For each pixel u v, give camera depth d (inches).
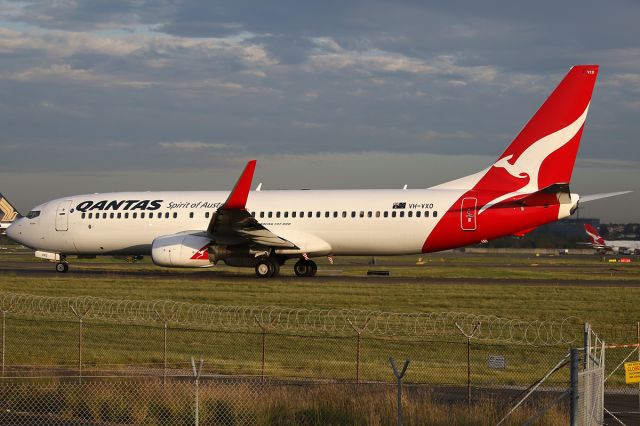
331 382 983.0
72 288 2023.9
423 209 2231.8
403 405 823.1
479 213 2183.8
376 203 2272.4
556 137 2159.2
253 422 812.0
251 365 1114.7
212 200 2456.9
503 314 1600.6
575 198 2155.5
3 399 883.4
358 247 2297.0
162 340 1320.1
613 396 961.5
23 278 2311.8
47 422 808.9
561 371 1106.7
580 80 2146.9
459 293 1913.1
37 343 1293.1
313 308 1658.5
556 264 4057.6
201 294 1881.2
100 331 1397.6
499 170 2202.3
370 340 1330.0
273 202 2349.9
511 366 1148.5
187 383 915.4
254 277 2391.7
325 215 2301.9
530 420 758.5
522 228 2172.7
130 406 837.2
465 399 907.4
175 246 2269.9
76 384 935.7
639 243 7637.8
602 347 811.4
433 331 1417.3
